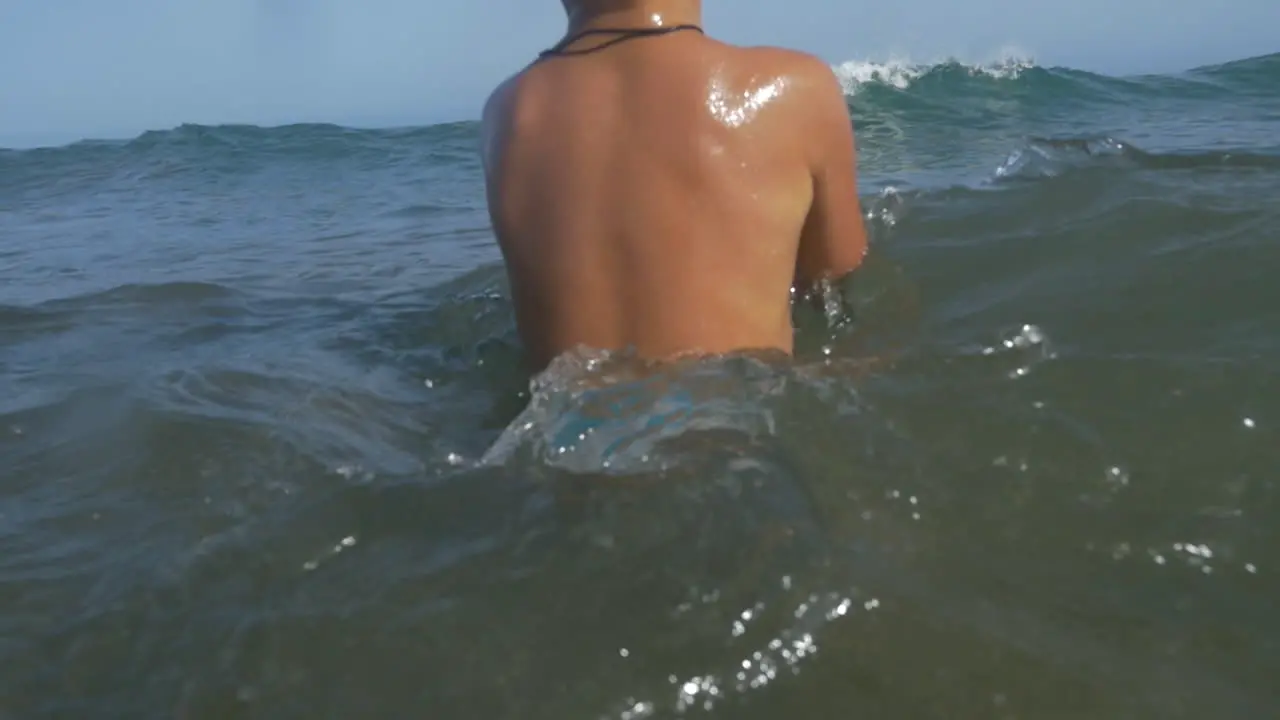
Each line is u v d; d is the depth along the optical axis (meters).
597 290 1.84
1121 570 1.27
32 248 5.21
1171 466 1.48
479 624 1.22
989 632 1.16
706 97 1.85
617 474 1.48
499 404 2.12
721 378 1.70
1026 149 3.74
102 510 1.73
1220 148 4.77
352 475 1.69
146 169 8.63
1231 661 1.13
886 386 1.70
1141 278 2.42
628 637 1.17
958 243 2.82
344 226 5.36
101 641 1.33
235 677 1.21
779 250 1.88
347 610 1.29
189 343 2.87
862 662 1.12
